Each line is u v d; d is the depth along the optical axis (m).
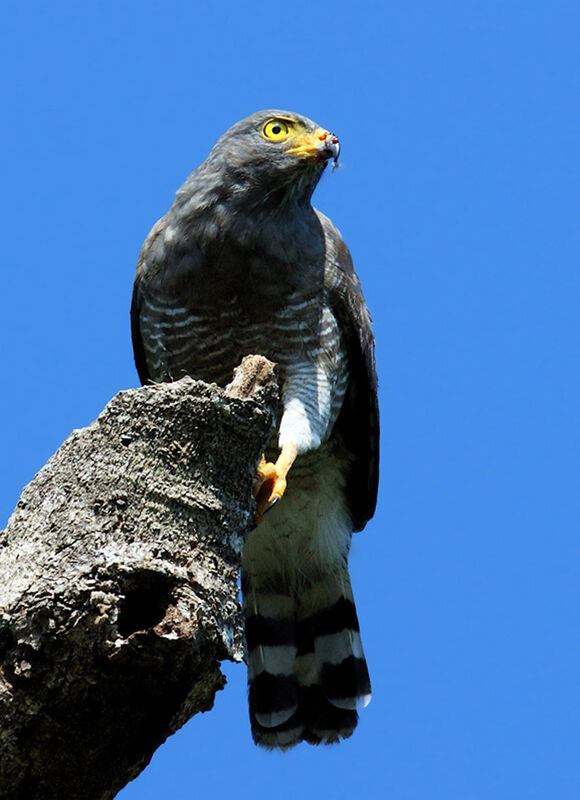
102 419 7.48
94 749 6.96
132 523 7.22
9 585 7.02
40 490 7.38
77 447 7.43
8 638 6.92
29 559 7.09
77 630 6.82
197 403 7.52
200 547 7.31
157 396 7.50
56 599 6.85
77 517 7.19
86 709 6.91
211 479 7.52
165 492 7.32
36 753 6.93
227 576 7.38
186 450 7.46
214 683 7.24
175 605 6.98
